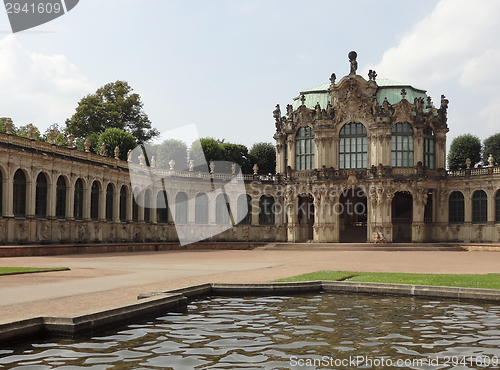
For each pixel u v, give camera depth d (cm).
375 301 2031
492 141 9869
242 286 2225
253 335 1387
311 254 6000
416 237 8025
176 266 3578
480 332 1434
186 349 1235
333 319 1625
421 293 2169
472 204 7931
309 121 8612
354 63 8500
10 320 1301
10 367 1074
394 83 9056
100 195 6862
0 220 5122
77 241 6322
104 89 10719
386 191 7988
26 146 5525
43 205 5838
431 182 8175
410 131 8231
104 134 9119
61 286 2212
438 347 1265
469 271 3341
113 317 1490
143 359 1145
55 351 1209
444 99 8419
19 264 3647
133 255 5350
